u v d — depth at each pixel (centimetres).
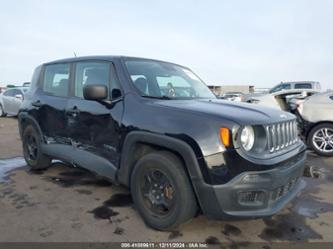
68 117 397
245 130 254
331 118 618
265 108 316
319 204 370
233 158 248
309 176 489
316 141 641
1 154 626
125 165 318
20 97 1244
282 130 291
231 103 327
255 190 250
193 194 272
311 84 1728
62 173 482
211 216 261
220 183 249
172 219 279
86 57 397
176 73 403
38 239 277
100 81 365
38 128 463
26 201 366
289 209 354
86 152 372
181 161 275
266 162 254
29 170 499
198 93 390
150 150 314
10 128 1019
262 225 311
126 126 313
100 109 348
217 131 253
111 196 384
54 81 446
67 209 343
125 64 352
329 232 299
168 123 278
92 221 314
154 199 297
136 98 319
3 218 319
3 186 419
